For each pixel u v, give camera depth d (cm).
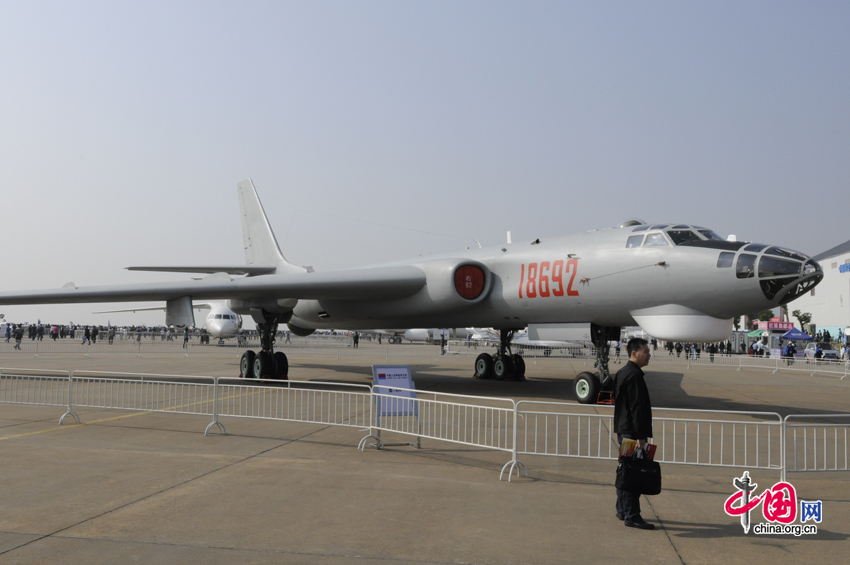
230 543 439
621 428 490
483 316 1528
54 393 1384
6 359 2741
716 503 563
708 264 1082
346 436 878
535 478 648
